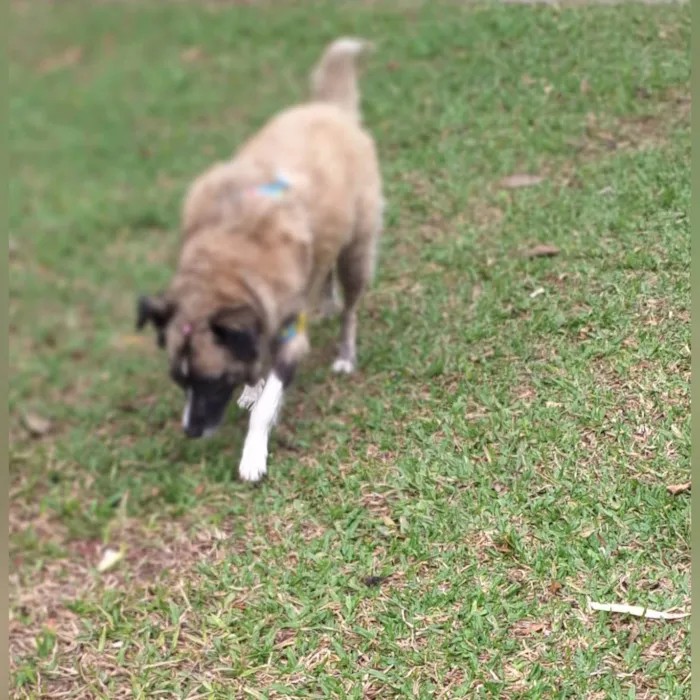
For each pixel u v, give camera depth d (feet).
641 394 12.21
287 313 12.44
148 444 13.66
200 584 12.22
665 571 11.46
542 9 15.72
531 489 12.01
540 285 13.15
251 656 11.68
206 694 11.53
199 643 11.84
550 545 11.73
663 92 14.37
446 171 14.67
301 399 13.34
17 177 17.80
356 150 13.30
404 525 12.10
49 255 16.46
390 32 16.94
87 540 13.05
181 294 12.34
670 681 11.04
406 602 11.71
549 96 14.84
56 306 15.90
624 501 11.78
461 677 11.33
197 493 13.01
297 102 17.08
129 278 15.96
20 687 11.86
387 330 13.58
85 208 17.02
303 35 18.01
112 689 11.71
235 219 12.51
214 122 17.53
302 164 12.91
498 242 13.69
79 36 21.86
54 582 12.75
